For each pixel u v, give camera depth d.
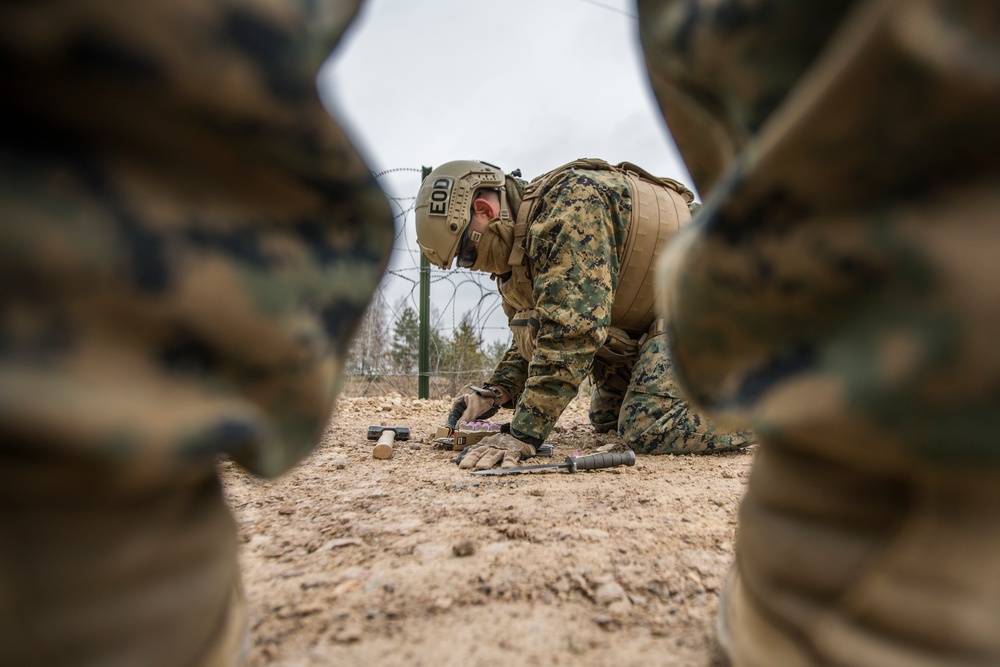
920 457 0.55
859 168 0.56
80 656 0.53
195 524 0.66
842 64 0.51
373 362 6.33
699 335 0.73
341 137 0.66
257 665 0.98
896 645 0.60
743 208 0.64
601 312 2.55
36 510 0.51
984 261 0.50
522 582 1.30
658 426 2.86
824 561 0.67
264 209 0.64
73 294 0.49
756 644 0.76
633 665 0.98
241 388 0.63
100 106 0.50
